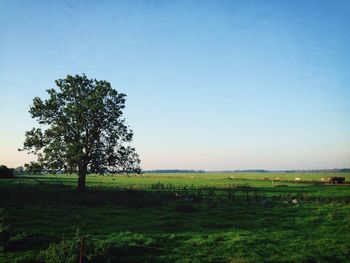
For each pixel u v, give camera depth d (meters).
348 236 26.47
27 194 46.12
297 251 22.00
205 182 104.62
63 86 51.88
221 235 25.86
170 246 22.58
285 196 53.47
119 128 52.91
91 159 50.47
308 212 37.78
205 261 19.56
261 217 34.69
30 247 21.16
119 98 53.84
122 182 97.31
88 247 18.89
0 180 83.81
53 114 50.41
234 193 56.56
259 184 91.81
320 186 82.06
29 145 49.16
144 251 21.30
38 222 29.11
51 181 91.25
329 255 21.12
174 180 119.25
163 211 37.75
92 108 49.09
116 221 31.12
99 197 45.69
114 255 20.11
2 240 22.03
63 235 23.84
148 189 63.53
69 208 37.81
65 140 50.38
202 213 36.62
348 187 78.06
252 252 21.36
